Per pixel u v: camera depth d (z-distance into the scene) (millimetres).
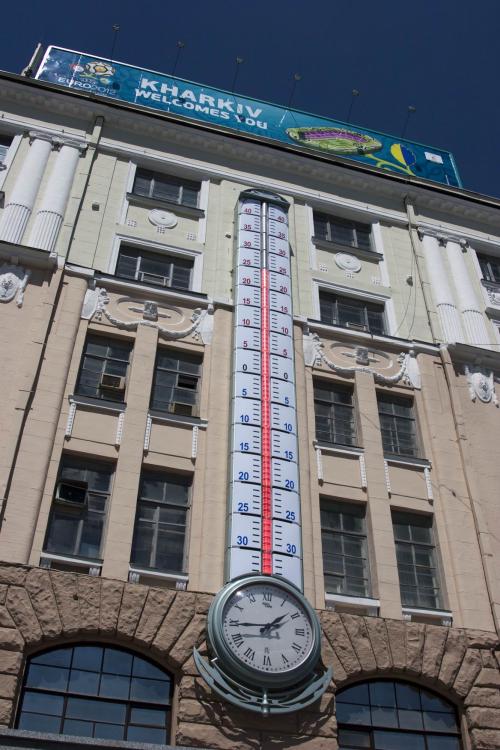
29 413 15445
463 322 21688
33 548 13914
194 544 15008
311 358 18984
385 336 20188
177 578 14453
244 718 12773
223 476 15953
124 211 20859
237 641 13250
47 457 15016
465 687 14375
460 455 18219
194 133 23328
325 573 15789
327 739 12953
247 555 14477
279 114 27281
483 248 24438
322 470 16953
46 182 20516
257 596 13844
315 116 27859
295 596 14031
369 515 16641
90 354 17422
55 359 16562
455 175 28016
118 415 16281
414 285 22219
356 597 15336
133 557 14742
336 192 24094
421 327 21078
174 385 17609
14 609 12883
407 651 14484
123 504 15023
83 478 15406
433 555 16734
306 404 18000
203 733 12438
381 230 23562
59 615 13062
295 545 14945
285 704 12906
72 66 25453
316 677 13547
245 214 20922
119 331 17891
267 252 20109
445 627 15094
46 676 12812
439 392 19422
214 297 19375
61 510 14805
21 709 12367
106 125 22859
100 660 13250
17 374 16094
